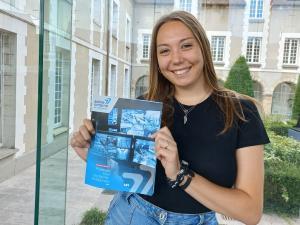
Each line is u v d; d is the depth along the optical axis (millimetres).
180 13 1022
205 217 1056
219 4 5773
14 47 4832
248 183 948
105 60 6051
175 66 1010
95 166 996
